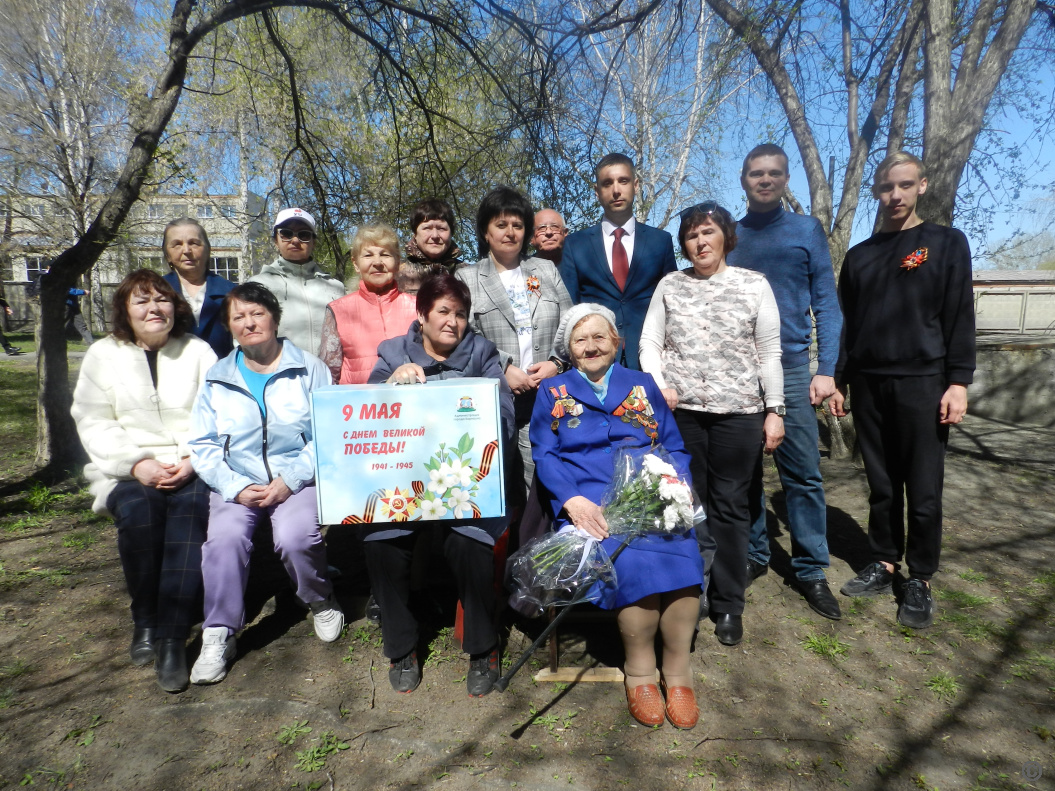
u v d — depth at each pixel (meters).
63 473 5.04
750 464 2.71
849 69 6.09
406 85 6.72
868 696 2.37
